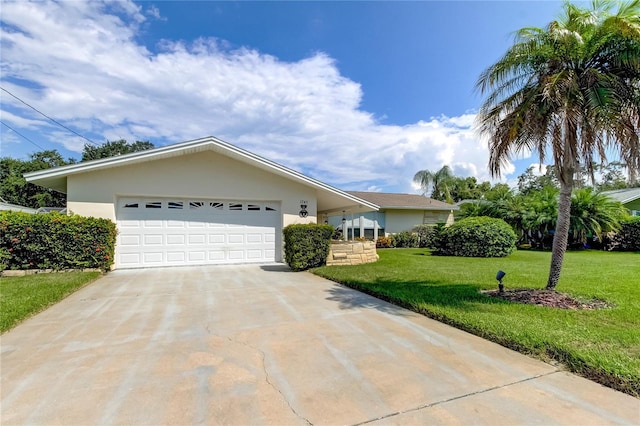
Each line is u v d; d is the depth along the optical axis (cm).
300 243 938
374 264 1055
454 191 3606
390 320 475
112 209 927
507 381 293
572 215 1730
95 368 315
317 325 451
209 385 285
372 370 314
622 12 505
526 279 765
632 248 1697
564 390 278
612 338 372
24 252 805
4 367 317
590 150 502
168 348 367
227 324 454
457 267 986
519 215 1883
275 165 1018
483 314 473
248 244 1077
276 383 289
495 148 600
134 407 250
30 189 2814
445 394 271
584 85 513
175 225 999
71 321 464
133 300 587
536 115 530
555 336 379
